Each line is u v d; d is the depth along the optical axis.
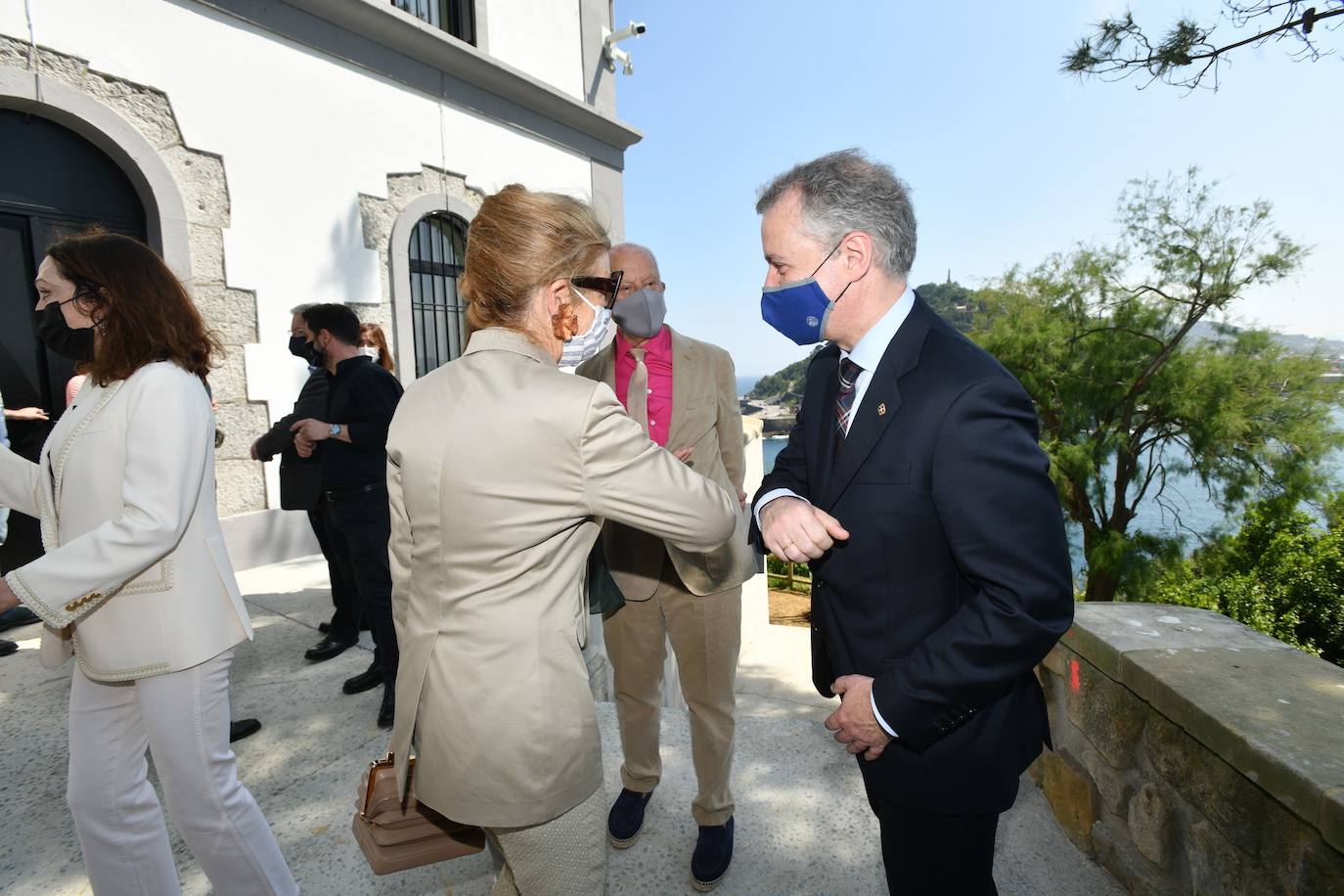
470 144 6.50
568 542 1.03
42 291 1.35
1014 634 0.92
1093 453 13.45
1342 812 1.03
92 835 1.37
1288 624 12.31
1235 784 1.33
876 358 1.13
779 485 1.31
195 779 1.36
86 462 1.31
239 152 4.73
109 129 4.06
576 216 1.11
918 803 1.06
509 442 0.94
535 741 0.97
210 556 1.42
